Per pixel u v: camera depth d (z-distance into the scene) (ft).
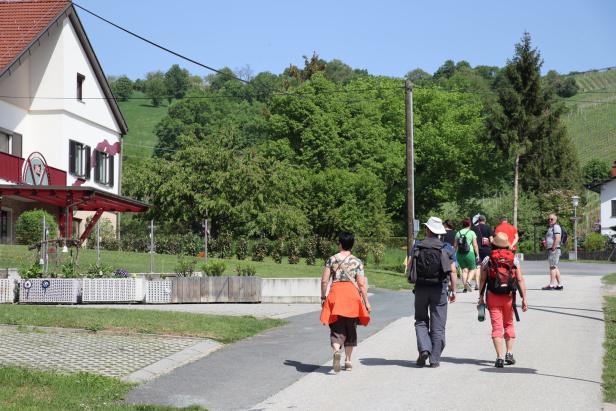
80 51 141.18
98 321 51.88
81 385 32.65
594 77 543.39
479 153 254.47
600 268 127.65
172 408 29.07
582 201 271.69
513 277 36.65
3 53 126.62
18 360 38.27
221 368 37.96
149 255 110.22
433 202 263.90
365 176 200.34
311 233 191.42
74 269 75.92
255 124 335.47
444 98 250.98
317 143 210.18
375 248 130.62
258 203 160.86
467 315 55.26
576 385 32.40
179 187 156.56
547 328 48.08
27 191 108.88
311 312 63.87
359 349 42.88
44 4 136.36
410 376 35.01
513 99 242.58
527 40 247.29
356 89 247.70
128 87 557.74
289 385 33.96
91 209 128.57
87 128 144.56
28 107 134.82
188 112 364.38
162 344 44.21
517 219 239.71
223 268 76.38
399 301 69.97
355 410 28.89
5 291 70.03
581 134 420.77
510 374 34.94
